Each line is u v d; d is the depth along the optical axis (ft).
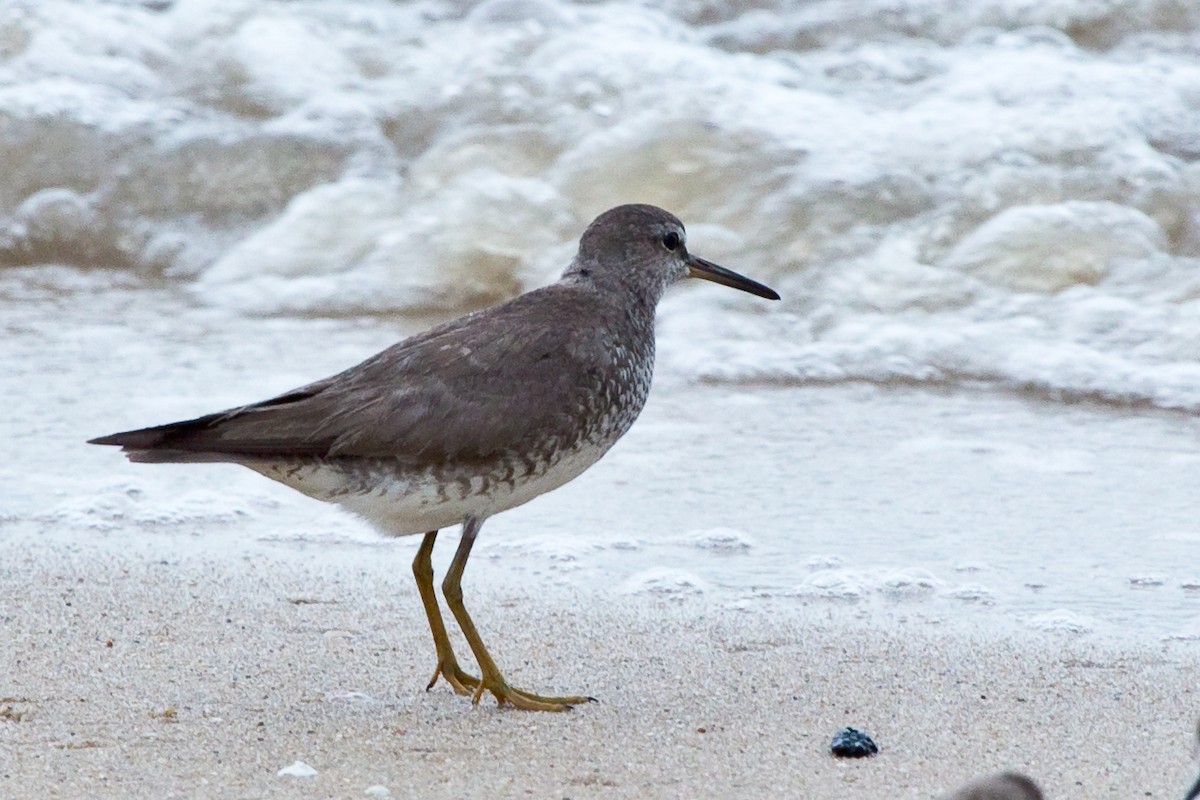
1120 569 33.78
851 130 59.72
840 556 34.68
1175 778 23.40
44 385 46.65
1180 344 48.34
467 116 63.16
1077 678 27.84
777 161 58.23
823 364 49.19
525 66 64.80
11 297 57.11
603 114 61.87
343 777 23.30
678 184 58.44
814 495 38.73
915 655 29.09
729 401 46.55
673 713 26.25
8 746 24.22
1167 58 64.75
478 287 56.49
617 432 28.91
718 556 34.86
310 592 32.42
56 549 34.86
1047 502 38.09
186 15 69.87
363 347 50.80
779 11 69.26
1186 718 25.86
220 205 62.34
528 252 57.26
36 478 39.47
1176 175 56.44
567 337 27.89
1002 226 54.70
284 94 65.77
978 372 48.44
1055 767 23.89
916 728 25.52
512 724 25.66
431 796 22.63
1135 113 59.72
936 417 44.91
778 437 43.24
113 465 40.52
